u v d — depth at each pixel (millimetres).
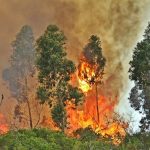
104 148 45656
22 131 44969
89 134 57250
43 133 45656
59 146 42625
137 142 53281
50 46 81938
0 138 40844
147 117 81562
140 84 81875
